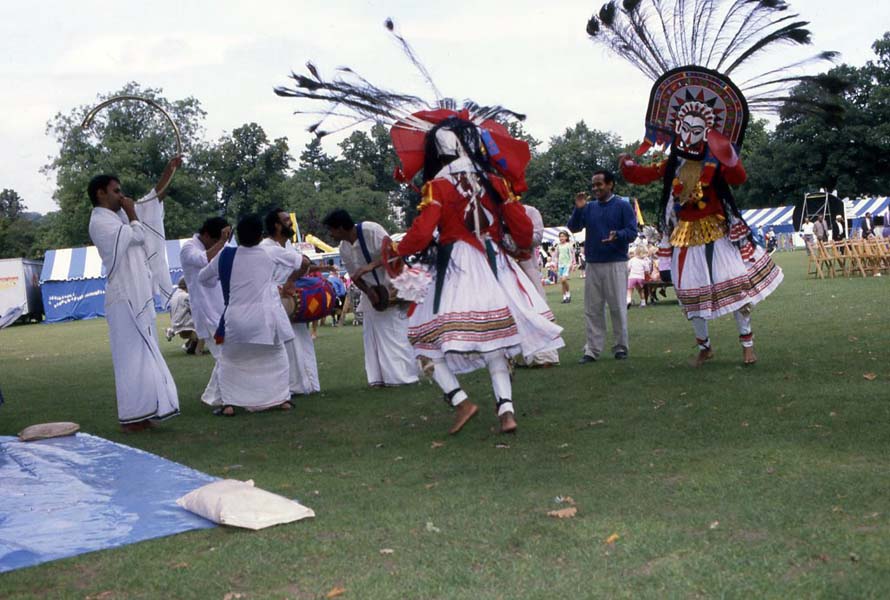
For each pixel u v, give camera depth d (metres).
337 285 19.45
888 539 3.31
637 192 76.38
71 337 22.86
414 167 5.97
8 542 3.92
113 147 66.69
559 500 4.16
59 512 4.42
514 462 5.09
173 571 3.46
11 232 88.94
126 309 6.99
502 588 3.10
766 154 68.19
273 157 81.25
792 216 54.19
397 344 8.84
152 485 4.95
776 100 7.34
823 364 7.52
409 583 3.20
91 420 7.86
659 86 7.58
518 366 9.30
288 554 3.60
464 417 5.94
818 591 2.89
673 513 3.86
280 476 5.12
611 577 3.14
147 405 7.01
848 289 16.05
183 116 69.81
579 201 9.38
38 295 40.47
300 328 8.67
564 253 20.50
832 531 3.45
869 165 63.59
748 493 4.06
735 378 7.21
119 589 3.30
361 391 8.73
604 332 9.34
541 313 5.96
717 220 7.72
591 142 88.81
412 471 5.05
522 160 6.02
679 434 5.45
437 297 5.74
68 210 66.12
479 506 4.16
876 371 6.99
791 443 4.97
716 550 3.34
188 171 71.38
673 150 7.61
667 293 21.16
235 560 3.55
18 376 12.34
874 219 40.03
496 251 5.84
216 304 8.31
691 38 7.40
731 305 7.66
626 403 6.64
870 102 62.59
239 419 7.52
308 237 37.53
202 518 4.21
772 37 7.16
